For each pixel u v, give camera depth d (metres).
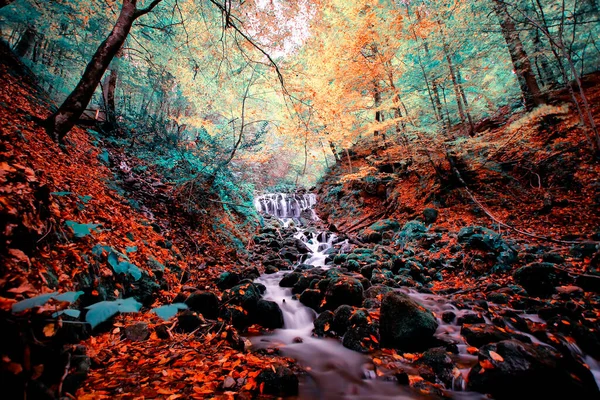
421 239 8.05
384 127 10.24
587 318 3.67
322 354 3.38
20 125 4.64
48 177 3.86
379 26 9.45
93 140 7.78
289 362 3.11
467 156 9.88
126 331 3.00
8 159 3.19
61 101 9.45
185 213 7.33
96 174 5.86
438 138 9.10
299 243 10.57
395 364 3.06
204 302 3.94
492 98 13.04
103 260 3.25
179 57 9.39
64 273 2.50
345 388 2.70
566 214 6.86
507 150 9.66
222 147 9.23
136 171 7.71
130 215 5.39
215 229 7.98
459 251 6.61
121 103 12.88
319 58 8.77
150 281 4.09
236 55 8.88
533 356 2.48
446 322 4.00
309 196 18.12
